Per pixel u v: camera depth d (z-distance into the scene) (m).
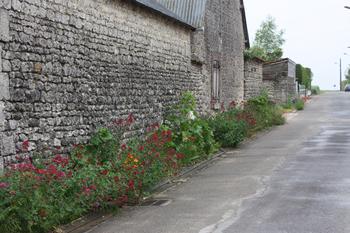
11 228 5.77
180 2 17.39
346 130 19.38
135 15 11.84
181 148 12.19
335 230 6.04
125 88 11.23
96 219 7.17
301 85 49.03
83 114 9.34
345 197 7.86
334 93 64.06
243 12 24.25
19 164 6.81
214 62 19.12
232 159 13.18
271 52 45.25
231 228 6.29
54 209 6.45
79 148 8.94
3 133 7.09
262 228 6.21
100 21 10.12
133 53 11.69
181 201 8.21
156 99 13.05
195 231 6.27
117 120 10.76
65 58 8.77
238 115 18.41
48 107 8.22
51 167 6.73
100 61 10.07
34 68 7.87
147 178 8.55
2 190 5.92
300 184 9.06
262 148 15.15
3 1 7.17
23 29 7.63
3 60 7.15
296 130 20.17
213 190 9.02
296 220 6.54
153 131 11.66
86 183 7.11
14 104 7.38
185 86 15.41
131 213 7.50
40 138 7.98
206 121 15.61
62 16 8.71
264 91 25.62
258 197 8.10
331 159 12.09
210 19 18.72
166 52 13.87
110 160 8.92
